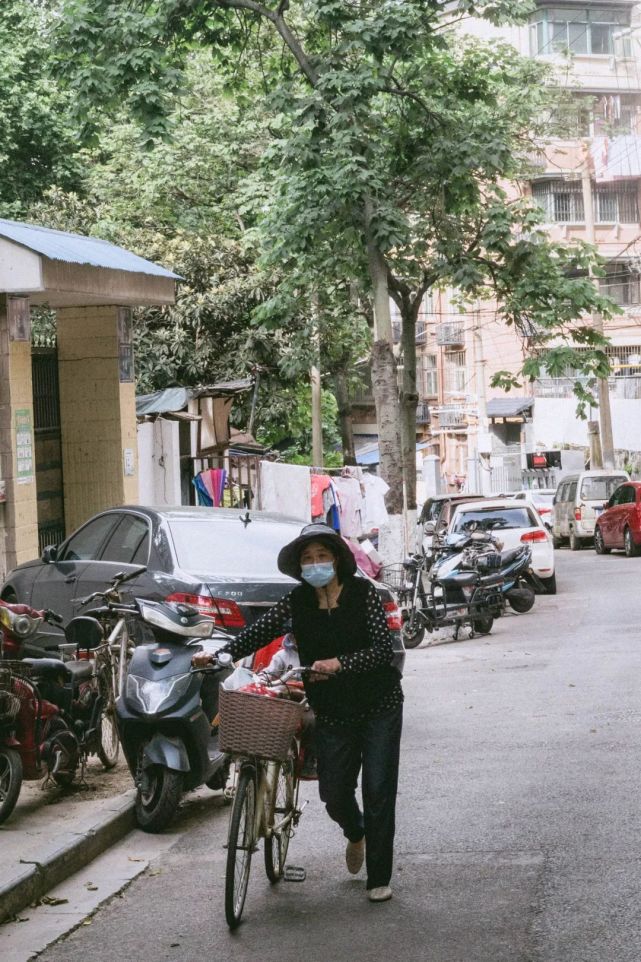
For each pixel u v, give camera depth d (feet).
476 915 19.02
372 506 74.02
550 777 27.73
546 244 85.30
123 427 60.08
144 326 94.68
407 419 96.68
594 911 18.76
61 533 60.34
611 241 164.86
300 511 72.43
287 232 71.31
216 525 33.17
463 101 80.59
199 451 71.72
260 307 85.10
